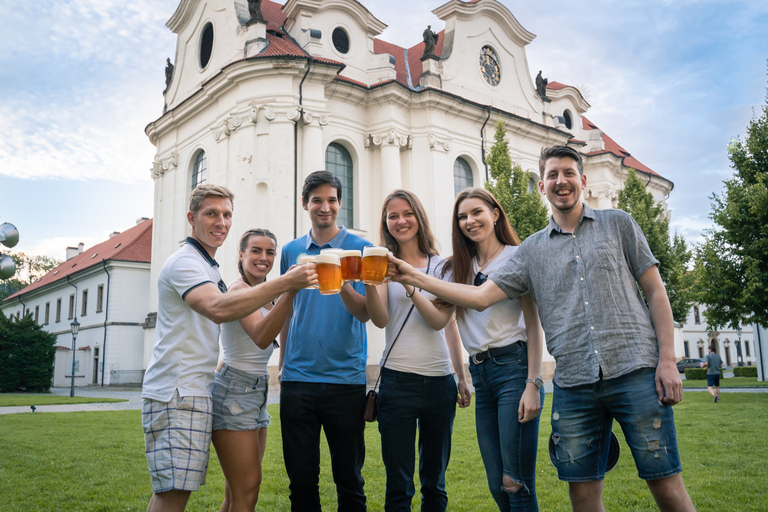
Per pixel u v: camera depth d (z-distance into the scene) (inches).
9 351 1053.2
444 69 973.2
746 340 2285.9
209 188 125.1
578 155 118.3
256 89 792.9
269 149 778.8
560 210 116.6
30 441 329.4
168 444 109.9
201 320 117.6
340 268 109.3
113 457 277.1
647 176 1409.9
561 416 112.6
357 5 911.7
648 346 106.4
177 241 952.9
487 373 135.9
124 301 1248.8
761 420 372.2
